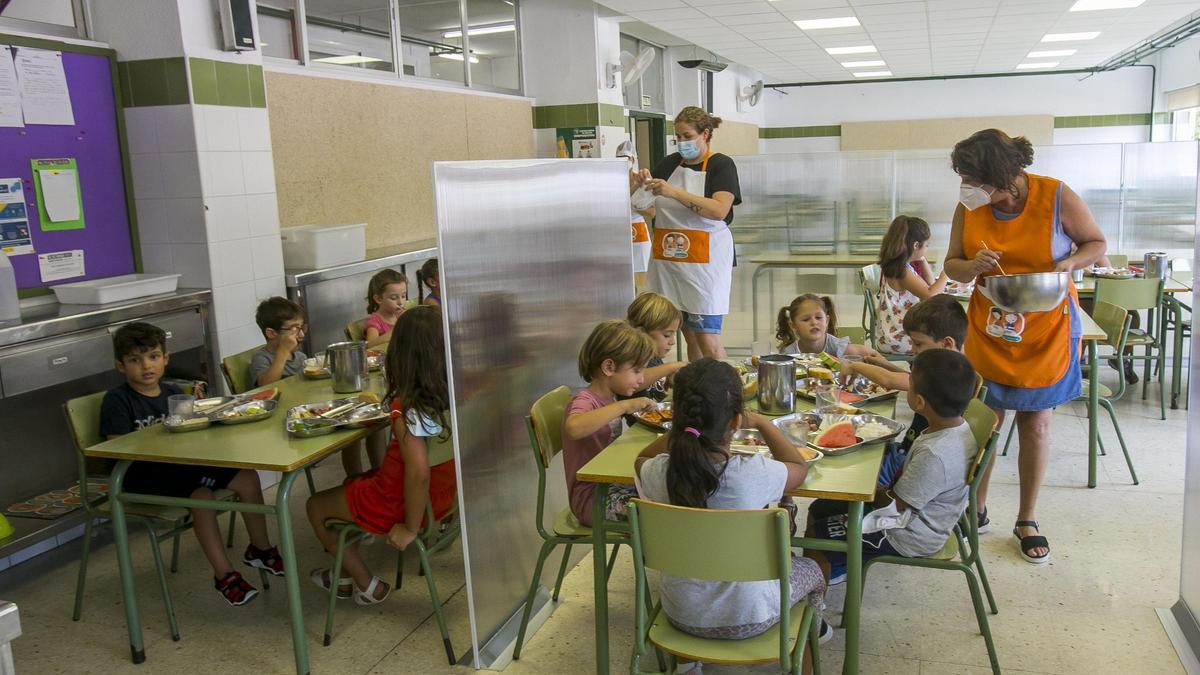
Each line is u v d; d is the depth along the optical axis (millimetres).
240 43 3943
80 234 3752
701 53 11070
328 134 5145
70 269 3717
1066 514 3365
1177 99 12477
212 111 3885
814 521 2387
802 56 10984
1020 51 10875
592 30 7184
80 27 3805
